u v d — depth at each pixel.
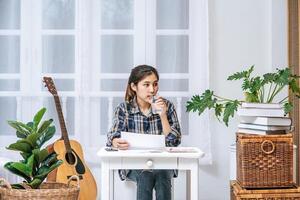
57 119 4.36
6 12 4.35
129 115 3.48
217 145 4.39
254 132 3.23
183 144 4.37
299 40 3.97
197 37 4.36
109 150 3.04
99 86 4.38
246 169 3.04
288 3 4.25
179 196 4.35
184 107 4.37
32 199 2.45
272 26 4.35
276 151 3.05
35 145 2.66
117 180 4.33
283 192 3.00
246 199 2.99
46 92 4.36
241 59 4.41
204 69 4.34
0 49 4.36
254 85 3.44
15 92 4.36
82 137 4.35
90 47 4.36
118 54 4.38
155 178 3.36
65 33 4.36
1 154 4.34
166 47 4.37
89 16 4.36
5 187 2.57
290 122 3.18
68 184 2.67
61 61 4.36
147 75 3.41
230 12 4.41
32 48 4.36
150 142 3.11
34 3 4.36
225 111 3.51
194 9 4.36
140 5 4.37
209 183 4.39
